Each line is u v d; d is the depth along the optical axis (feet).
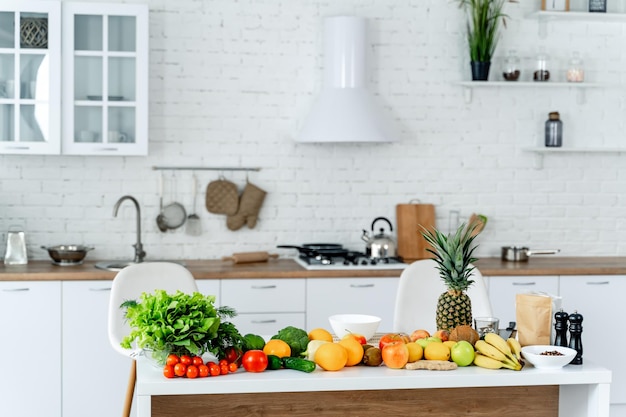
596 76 24.09
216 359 14.28
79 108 21.52
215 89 22.99
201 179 23.06
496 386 14.58
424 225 23.41
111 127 21.61
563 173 24.04
